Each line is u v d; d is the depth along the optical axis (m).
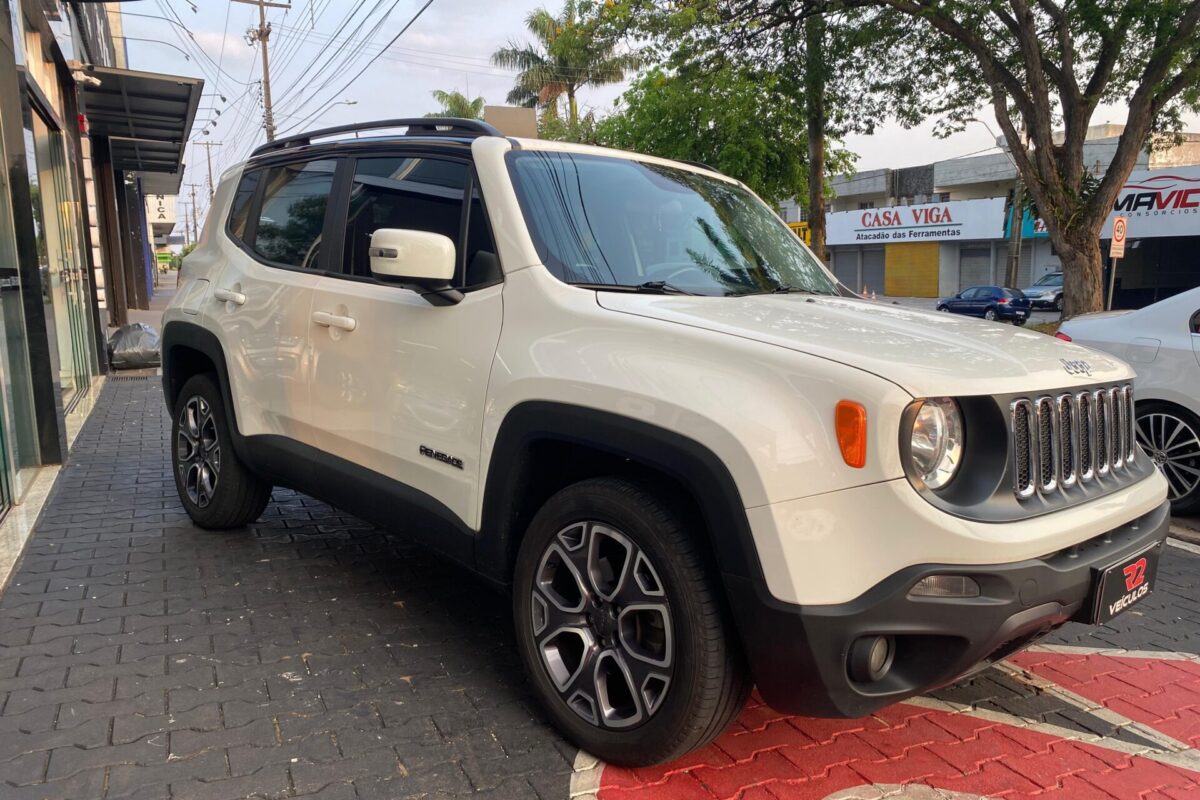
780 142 22.33
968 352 2.60
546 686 2.87
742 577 2.35
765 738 2.99
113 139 16.89
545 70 37.28
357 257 3.75
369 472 3.59
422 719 3.00
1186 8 14.18
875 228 45.78
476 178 3.32
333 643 3.56
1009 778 2.81
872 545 2.25
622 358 2.65
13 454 5.35
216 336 4.46
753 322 2.70
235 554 4.57
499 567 3.04
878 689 2.40
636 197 3.56
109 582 4.14
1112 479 2.83
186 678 3.22
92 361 10.65
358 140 4.03
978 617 2.28
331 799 2.54
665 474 2.56
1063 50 15.33
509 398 2.90
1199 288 5.79
